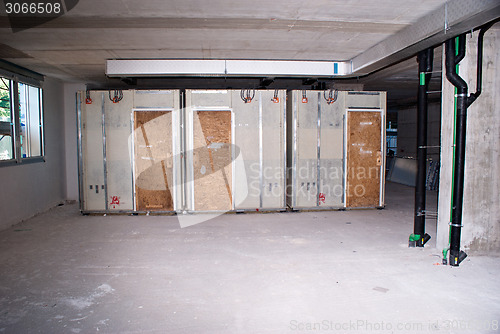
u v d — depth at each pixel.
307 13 3.48
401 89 9.39
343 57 5.56
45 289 3.17
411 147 12.43
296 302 2.91
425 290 3.13
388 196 8.45
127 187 6.36
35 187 6.30
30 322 2.60
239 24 3.80
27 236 4.92
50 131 6.96
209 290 3.14
